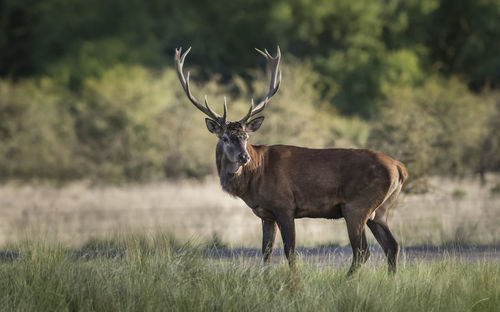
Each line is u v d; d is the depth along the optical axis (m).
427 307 22.66
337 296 22.94
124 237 34.03
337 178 29.34
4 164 83.88
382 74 109.56
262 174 29.47
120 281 23.45
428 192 52.81
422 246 38.12
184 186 80.94
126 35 108.75
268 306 22.06
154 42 109.50
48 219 53.31
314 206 29.62
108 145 85.81
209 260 26.80
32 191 77.88
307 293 23.00
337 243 40.19
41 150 84.50
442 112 69.94
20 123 85.56
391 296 23.16
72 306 21.89
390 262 29.44
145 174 85.19
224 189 29.98
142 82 89.00
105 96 87.62
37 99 89.19
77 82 103.12
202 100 86.81
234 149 28.88
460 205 55.22
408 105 60.53
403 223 44.69
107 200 68.62
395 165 29.81
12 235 43.53
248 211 60.25
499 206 54.72
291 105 75.25
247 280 24.12
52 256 26.62
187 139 85.50
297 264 27.58
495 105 77.69
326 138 76.19
